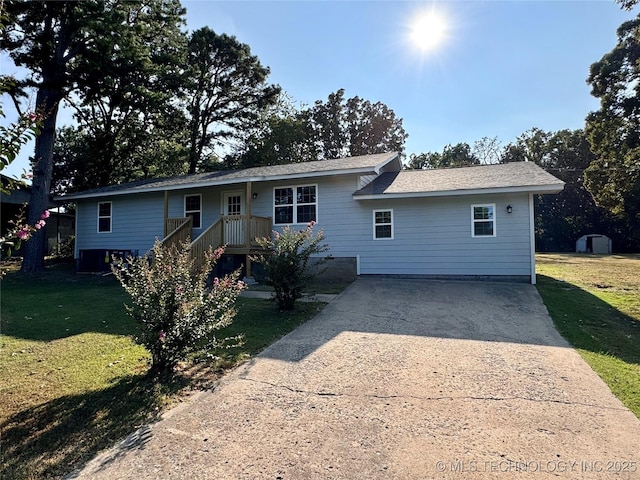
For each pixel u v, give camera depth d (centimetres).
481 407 331
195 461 256
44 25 1456
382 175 1384
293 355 473
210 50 2605
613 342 532
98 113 2161
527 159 3928
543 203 3575
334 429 296
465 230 1062
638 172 2153
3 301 859
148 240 1482
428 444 273
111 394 365
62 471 249
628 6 1091
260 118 2970
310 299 827
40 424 308
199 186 1220
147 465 253
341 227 1180
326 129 3703
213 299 440
